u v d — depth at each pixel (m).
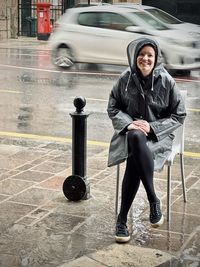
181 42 13.81
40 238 4.44
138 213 5.00
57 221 4.78
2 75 14.14
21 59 17.77
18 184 5.71
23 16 27.03
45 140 7.73
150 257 4.12
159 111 4.57
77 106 5.18
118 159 4.41
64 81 13.24
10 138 7.83
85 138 5.22
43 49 21.20
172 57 13.82
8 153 6.94
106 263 4.02
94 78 13.77
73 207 5.09
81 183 5.20
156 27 14.23
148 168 4.29
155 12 15.08
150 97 4.50
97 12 14.88
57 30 15.58
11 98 11.03
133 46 4.49
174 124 4.50
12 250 4.23
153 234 4.54
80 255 4.15
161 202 5.25
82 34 15.03
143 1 19.20
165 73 4.55
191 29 14.56
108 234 4.54
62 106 10.24
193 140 7.86
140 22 14.25
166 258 4.11
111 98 4.65
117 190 4.90
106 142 7.68
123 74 4.58
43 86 12.49
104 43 14.69
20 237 4.46
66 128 8.56
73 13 15.34
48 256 4.14
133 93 4.50
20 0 26.92
